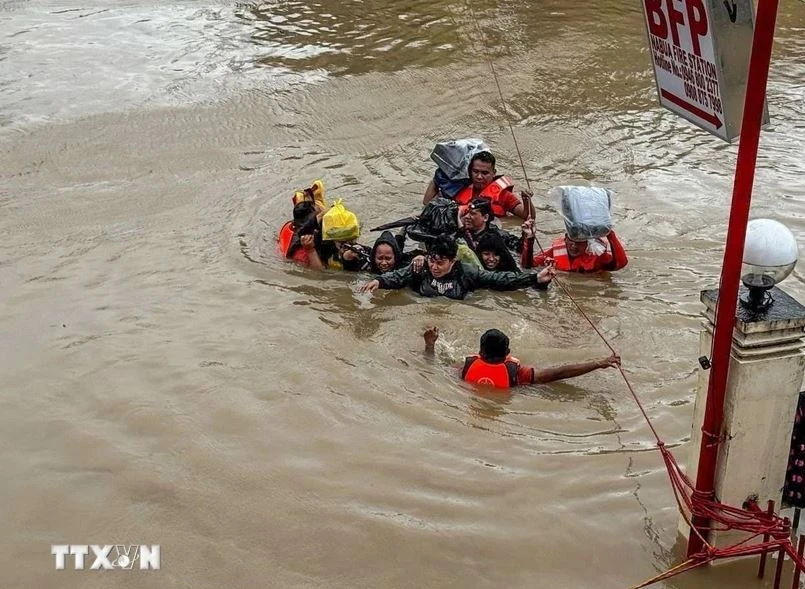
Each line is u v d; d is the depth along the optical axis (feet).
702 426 14.74
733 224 13.11
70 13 50.96
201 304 24.18
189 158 34.35
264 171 33.53
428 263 25.18
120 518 16.69
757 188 32.12
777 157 34.81
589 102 40.11
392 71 42.98
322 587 15.20
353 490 17.30
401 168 34.35
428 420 19.40
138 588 15.16
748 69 13.34
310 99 39.91
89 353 21.79
